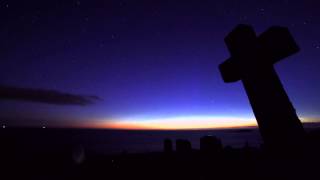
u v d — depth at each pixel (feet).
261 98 4.32
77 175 11.51
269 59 4.41
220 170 8.51
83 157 13.97
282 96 4.19
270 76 4.32
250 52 4.59
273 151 4.09
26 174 11.62
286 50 4.18
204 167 10.05
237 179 5.27
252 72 4.52
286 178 3.44
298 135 3.91
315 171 3.28
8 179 11.18
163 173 10.75
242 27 4.77
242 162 7.99
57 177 11.21
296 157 3.76
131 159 14.03
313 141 3.92
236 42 4.91
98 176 11.39
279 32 4.26
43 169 12.30
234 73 5.49
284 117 4.06
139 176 10.87
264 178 3.83
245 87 4.69
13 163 13.51
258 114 4.37
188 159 11.91
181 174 9.93
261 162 4.30
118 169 12.19
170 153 14.23
